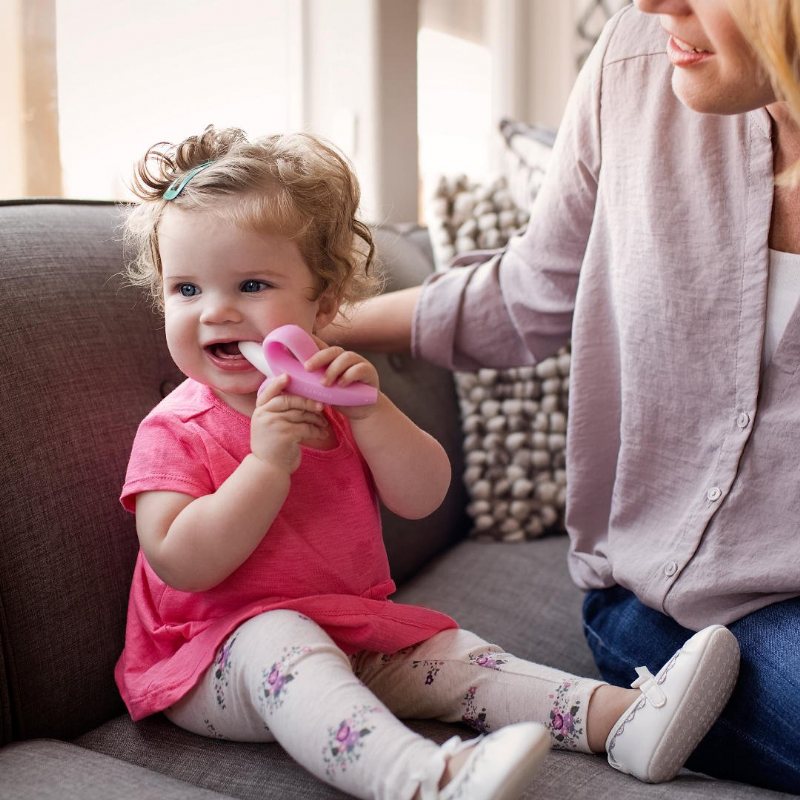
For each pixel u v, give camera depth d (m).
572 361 1.14
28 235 1.04
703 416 1.02
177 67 1.69
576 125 1.14
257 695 0.81
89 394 0.99
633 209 1.06
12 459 0.91
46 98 1.42
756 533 0.98
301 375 0.86
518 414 1.53
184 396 0.96
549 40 2.38
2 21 1.35
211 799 0.78
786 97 0.80
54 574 0.92
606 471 1.15
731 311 0.98
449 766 0.74
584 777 0.86
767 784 0.93
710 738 0.96
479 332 1.27
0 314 0.95
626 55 1.08
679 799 0.82
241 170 0.90
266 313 0.89
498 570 1.38
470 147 2.41
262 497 0.85
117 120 1.58
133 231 1.02
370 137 1.93
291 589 0.91
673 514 1.05
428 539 1.42
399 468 0.96
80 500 0.95
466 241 1.59
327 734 0.76
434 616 1.00
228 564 0.85
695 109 0.88
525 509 1.51
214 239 0.87
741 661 0.95
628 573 1.06
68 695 0.92
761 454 0.97
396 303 1.31
